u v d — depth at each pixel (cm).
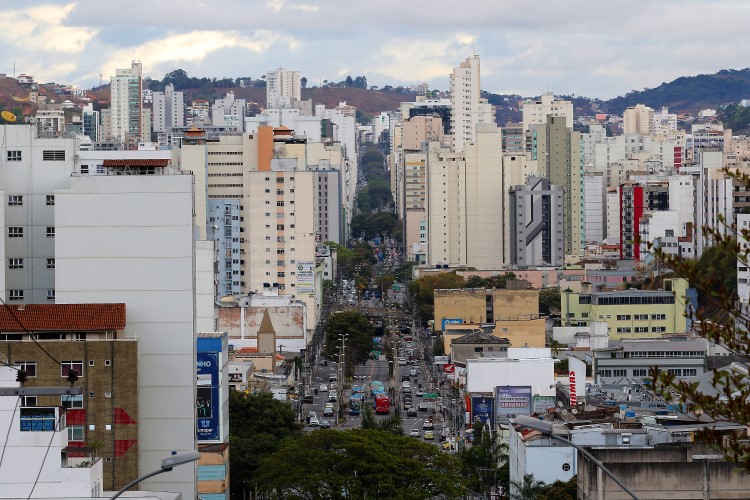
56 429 16612
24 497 16050
